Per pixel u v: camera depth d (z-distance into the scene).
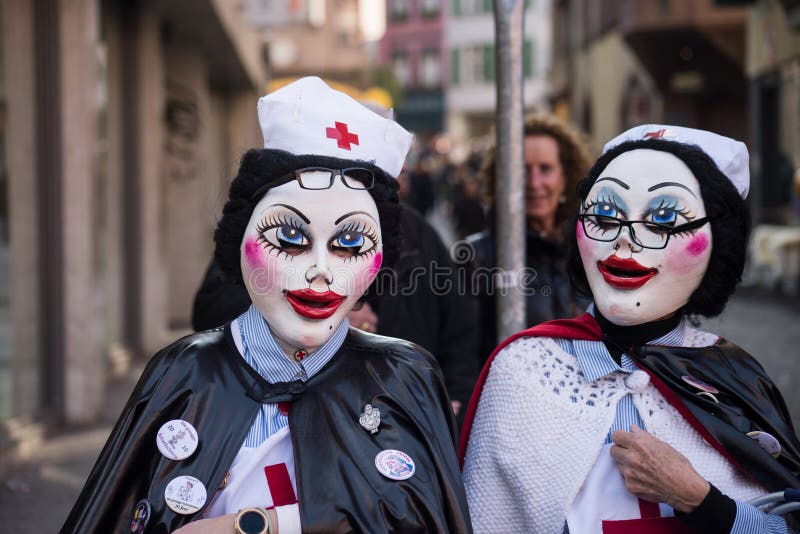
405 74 56.62
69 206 6.21
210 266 3.01
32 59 6.04
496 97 2.87
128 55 8.75
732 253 2.18
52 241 6.21
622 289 2.17
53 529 4.31
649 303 2.16
